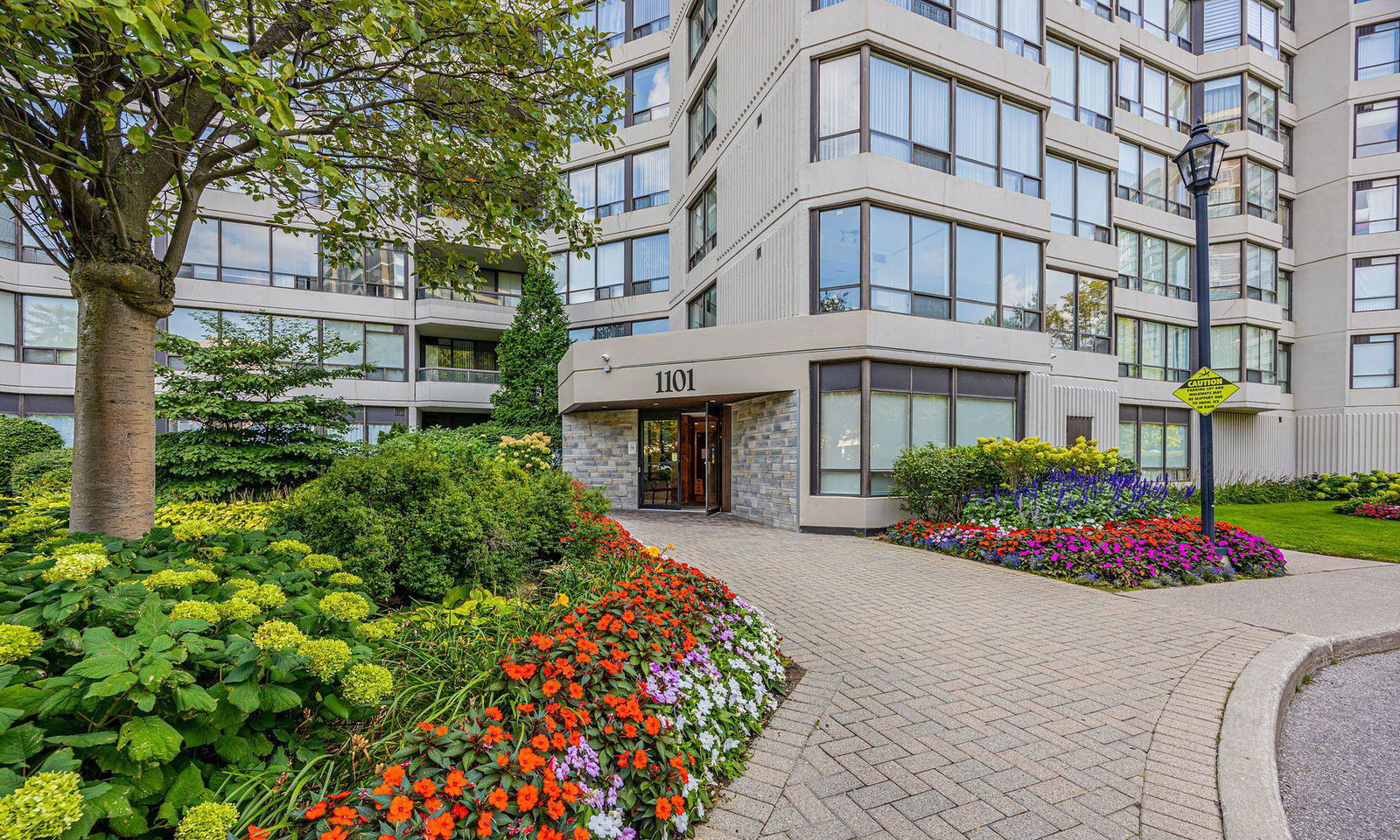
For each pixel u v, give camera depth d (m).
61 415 15.99
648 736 2.36
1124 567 6.57
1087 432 14.30
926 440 10.55
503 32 4.55
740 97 12.54
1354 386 18.44
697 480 14.46
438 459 4.98
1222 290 18.06
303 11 3.64
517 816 1.83
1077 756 2.93
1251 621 5.14
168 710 1.83
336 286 18.67
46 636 2.15
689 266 16.25
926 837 2.31
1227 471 18.48
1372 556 8.27
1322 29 18.98
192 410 8.66
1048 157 13.98
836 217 10.28
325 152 4.57
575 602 3.71
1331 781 2.91
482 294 20.88
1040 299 11.66
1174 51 17.31
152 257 3.80
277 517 4.27
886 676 3.93
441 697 2.47
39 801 1.33
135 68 3.22
